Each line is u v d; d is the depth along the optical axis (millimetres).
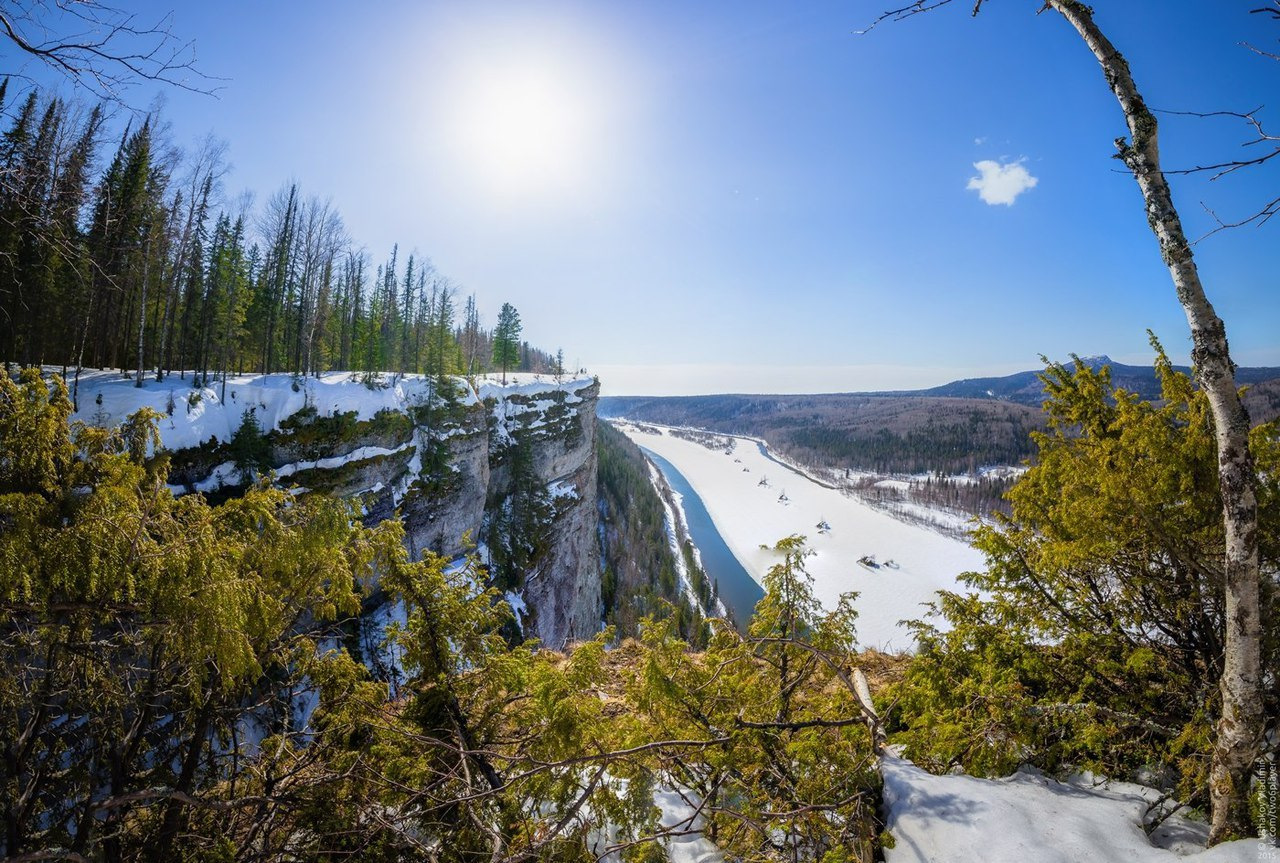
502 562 34656
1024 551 5117
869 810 3246
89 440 3869
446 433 28531
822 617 4691
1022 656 4590
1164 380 4559
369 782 3748
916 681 4672
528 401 44062
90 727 3730
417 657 4820
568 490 47156
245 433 18781
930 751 4082
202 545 3607
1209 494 3846
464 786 3723
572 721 3559
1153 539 4148
